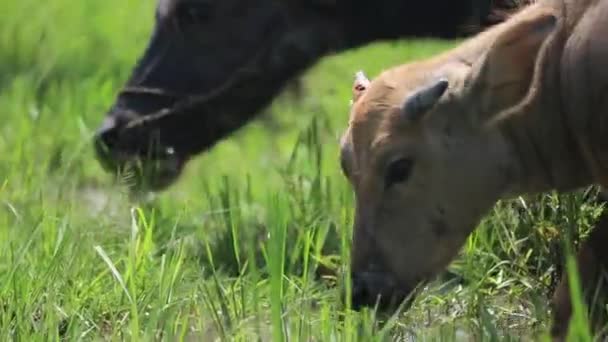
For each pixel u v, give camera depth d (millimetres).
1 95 32250
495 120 17578
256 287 18125
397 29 23359
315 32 23297
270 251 17750
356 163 17531
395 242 17422
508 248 20578
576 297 15734
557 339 17734
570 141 17812
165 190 23922
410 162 17391
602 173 17750
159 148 23391
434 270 17609
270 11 23188
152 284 19422
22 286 19094
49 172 25656
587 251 18062
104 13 39938
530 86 17547
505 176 17797
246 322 18516
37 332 18062
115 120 23516
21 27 38281
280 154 28672
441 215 17547
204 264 21922
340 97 30766
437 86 17297
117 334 18656
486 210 17859
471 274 19922
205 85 23375
